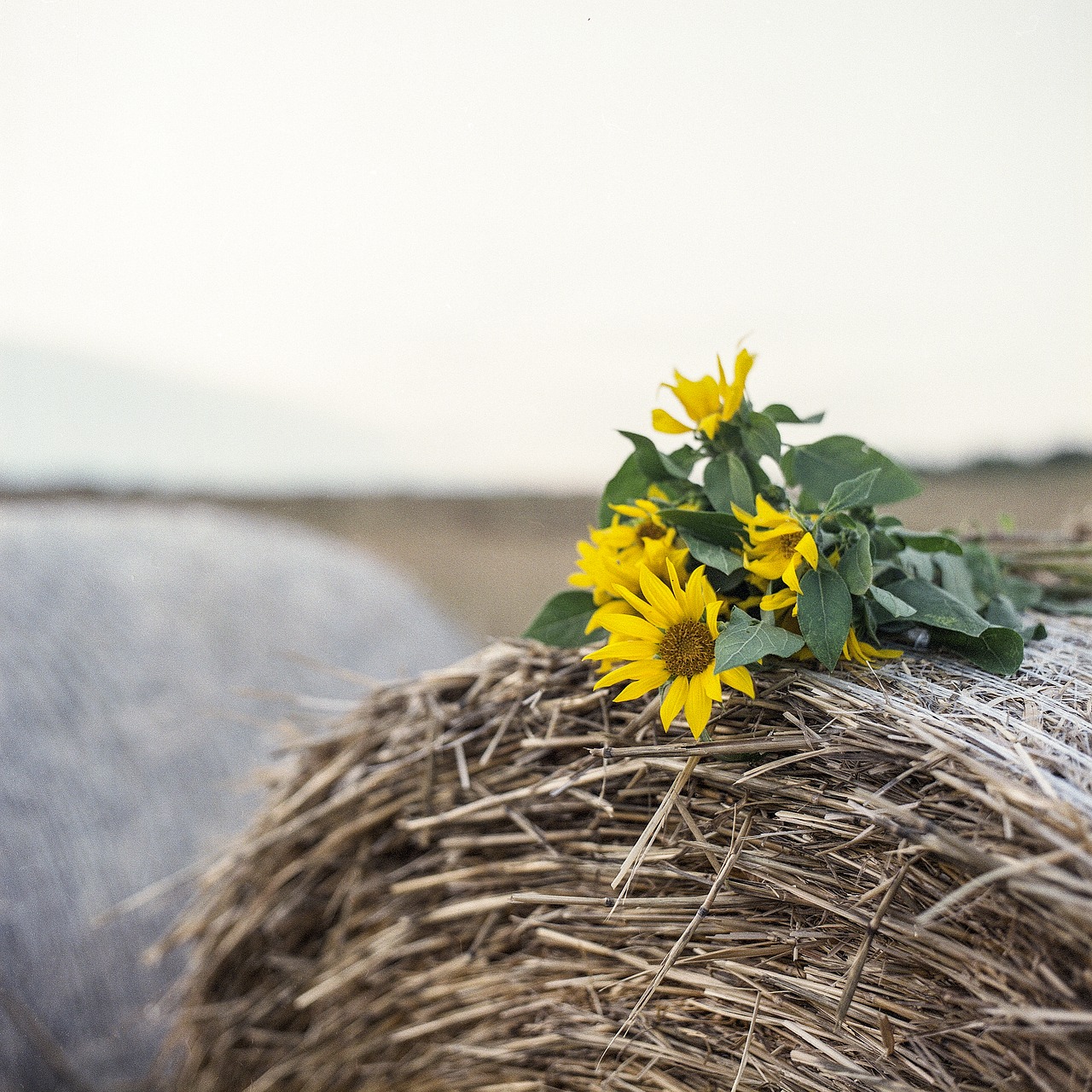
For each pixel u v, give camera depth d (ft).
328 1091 4.11
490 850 3.76
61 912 4.87
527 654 3.81
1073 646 3.77
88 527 7.80
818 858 3.22
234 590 7.37
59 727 5.34
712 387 3.54
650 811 3.47
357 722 4.11
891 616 3.46
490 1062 3.81
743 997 3.34
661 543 3.43
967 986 3.03
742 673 3.21
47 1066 4.78
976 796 2.99
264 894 4.21
